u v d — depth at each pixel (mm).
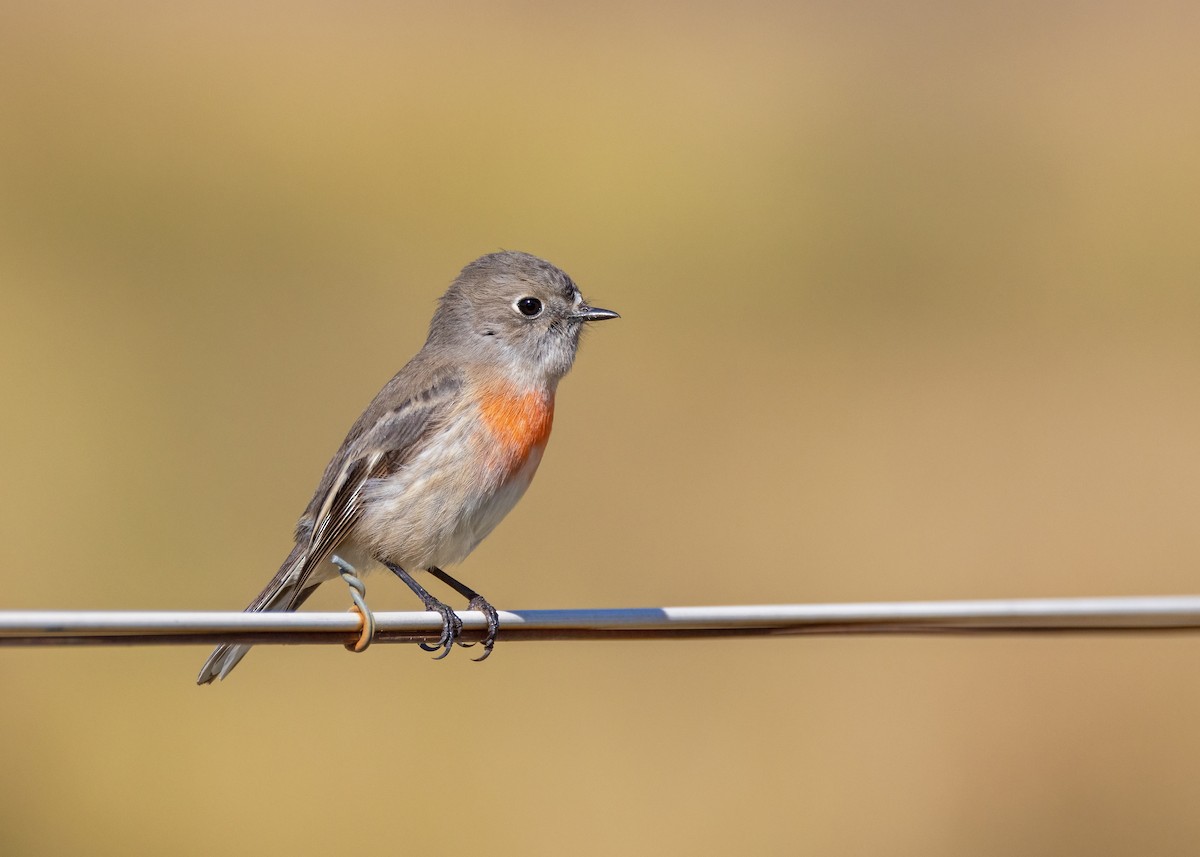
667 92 20359
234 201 17672
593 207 18297
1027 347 16906
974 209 18875
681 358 16453
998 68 21562
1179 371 16453
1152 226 18703
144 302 16125
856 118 20281
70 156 18141
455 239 17766
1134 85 21062
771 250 18172
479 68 20500
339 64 20281
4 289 15984
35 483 13820
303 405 15102
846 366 16547
